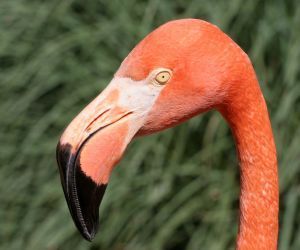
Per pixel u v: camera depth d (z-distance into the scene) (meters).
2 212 7.37
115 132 3.28
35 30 7.62
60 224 7.04
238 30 6.88
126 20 7.29
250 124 3.36
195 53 3.21
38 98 7.54
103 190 3.28
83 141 3.26
